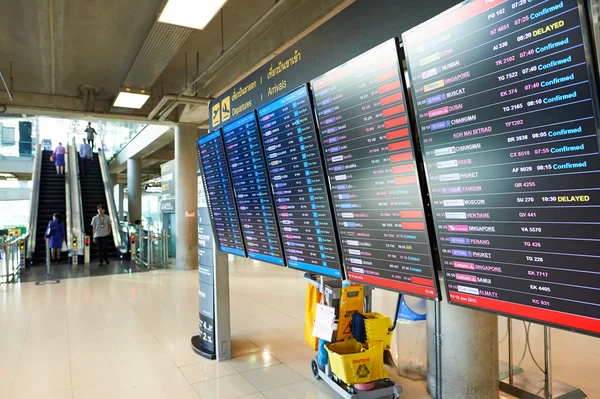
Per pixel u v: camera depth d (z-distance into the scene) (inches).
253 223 107.8
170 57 210.4
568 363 137.9
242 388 119.8
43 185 488.7
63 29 198.8
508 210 48.1
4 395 116.2
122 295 249.6
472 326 107.7
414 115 58.7
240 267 363.6
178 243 357.4
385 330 113.9
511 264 49.0
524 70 44.3
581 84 39.9
